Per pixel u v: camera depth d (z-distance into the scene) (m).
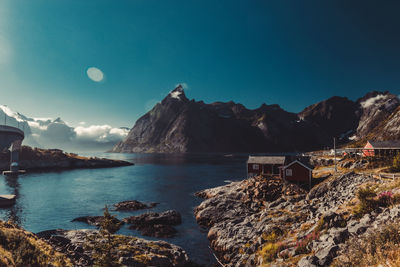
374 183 30.58
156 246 26.12
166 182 90.19
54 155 170.12
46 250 18.45
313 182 47.47
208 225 39.75
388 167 41.16
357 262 10.58
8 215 47.12
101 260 18.22
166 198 62.28
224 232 31.41
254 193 48.59
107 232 19.30
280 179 52.78
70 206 54.41
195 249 30.34
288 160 60.94
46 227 39.97
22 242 16.47
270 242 21.86
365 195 18.53
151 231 36.41
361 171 45.19
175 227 39.19
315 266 12.21
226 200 46.50
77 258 20.48
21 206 54.47
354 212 18.75
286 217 28.30
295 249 16.12
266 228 26.09
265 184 49.44
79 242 24.78
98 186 81.94
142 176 110.25
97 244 18.97
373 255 10.41
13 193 69.94
